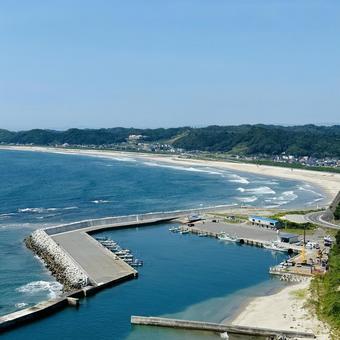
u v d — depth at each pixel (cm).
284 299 8619
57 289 9175
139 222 15138
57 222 15550
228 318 7906
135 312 8181
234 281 9888
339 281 8594
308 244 12319
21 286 9325
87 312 8144
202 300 8788
